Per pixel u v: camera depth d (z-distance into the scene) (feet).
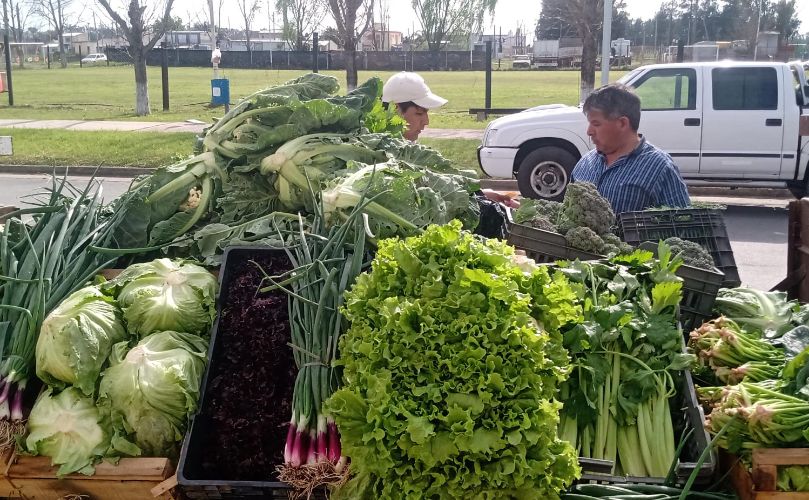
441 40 141.28
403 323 7.29
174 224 12.17
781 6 202.69
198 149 13.74
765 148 35.17
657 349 9.40
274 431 8.37
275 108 12.94
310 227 11.07
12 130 61.82
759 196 41.57
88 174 46.91
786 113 34.76
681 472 7.94
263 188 12.67
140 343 8.91
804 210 13.69
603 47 48.06
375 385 7.14
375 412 7.00
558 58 218.59
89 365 8.53
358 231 9.92
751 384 8.38
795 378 8.48
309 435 7.92
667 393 9.04
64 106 86.22
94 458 8.09
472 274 7.47
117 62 226.58
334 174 11.84
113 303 9.34
